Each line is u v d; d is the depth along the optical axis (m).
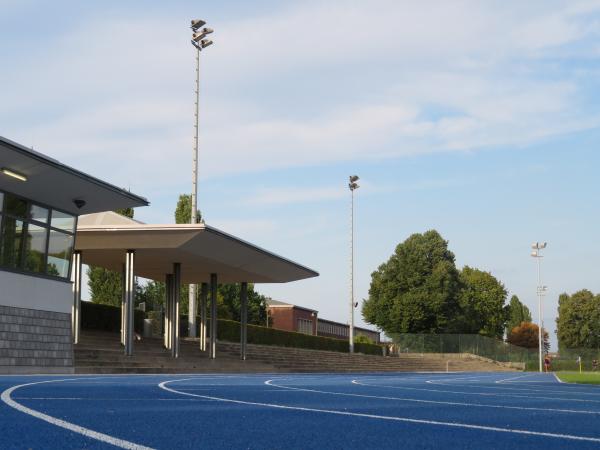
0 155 20.52
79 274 31.36
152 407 7.61
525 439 5.09
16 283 22.97
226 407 7.81
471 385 18.28
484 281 104.88
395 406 8.64
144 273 39.41
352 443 4.80
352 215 63.53
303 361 45.59
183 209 62.16
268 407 7.94
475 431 5.61
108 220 31.59
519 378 32.19
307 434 5.28
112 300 56.69
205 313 41.41
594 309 119.62
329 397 10.48
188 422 6.00
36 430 5.11
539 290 76.31
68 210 25.47
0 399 8.36
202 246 31.66
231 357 40.81
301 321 95.00
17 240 23.05
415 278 86.88
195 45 41.41
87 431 5.12
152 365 28.67
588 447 4.66
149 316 46.38
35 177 22.44
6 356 22.36
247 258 36.38
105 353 28.12
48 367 24.02
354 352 66.38
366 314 89.75
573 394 13.98
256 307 75.75
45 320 24.22
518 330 132.50
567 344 120.62
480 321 99.69
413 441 4.93
